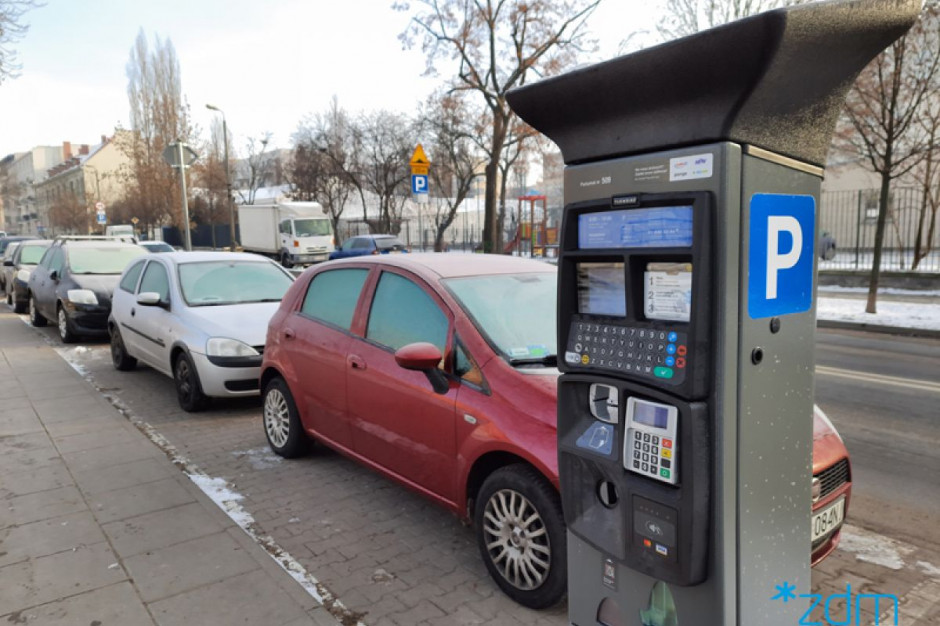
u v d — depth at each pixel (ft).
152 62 151.23
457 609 9.75
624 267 6.15
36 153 372.17
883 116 38.27
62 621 9.24
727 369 5.62
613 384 6.22
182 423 19.81
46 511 12.99
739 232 5.54
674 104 5.54
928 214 75.82
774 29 4.69
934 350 31.65
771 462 6.17
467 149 104.37
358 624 9.33
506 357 10.69
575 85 6.00
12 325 41.65
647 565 6.19
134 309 25.25
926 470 15.16
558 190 143.64
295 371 15.51
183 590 10.02
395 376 12.17
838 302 46.91
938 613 9.58
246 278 24.58
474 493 10.86
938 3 34.14
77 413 20.27
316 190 143.74
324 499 13.93
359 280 14.30
